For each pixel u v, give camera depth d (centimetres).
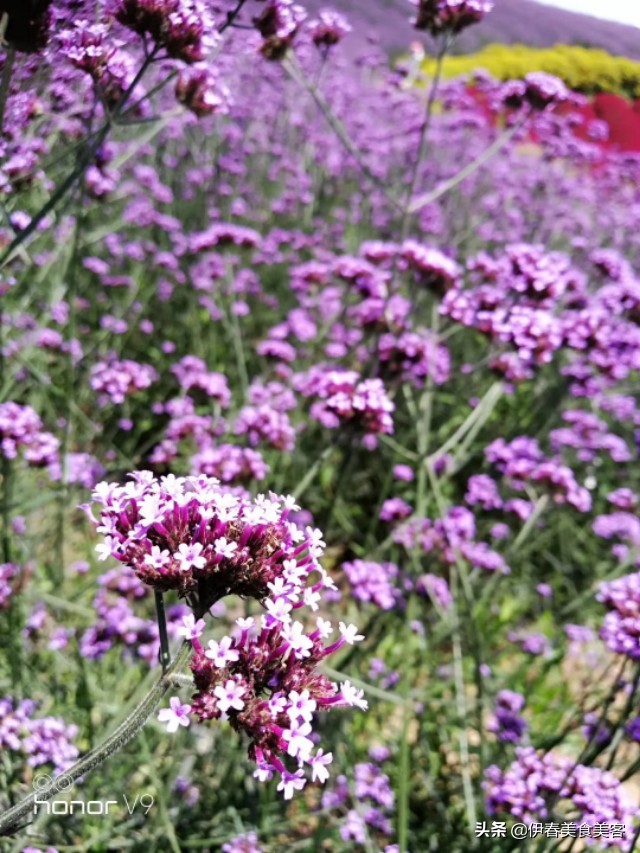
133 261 56
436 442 47
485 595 34
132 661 29
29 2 17
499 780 25
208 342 55
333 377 30
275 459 42
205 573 14
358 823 25
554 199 74
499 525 39
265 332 60
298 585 14
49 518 36
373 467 46
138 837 25
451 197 70
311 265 50
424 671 34
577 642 36
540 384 49
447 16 33
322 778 13
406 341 34
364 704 14
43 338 37
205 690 13
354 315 50
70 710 27
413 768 30
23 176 21
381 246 40
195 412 47
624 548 39
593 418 46
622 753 35
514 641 36
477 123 77
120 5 20
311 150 76
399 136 83
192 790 27
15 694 25
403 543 33
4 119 20
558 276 34
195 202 64
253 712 13
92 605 32
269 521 14
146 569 14
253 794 28
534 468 36
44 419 41
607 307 41
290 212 69
